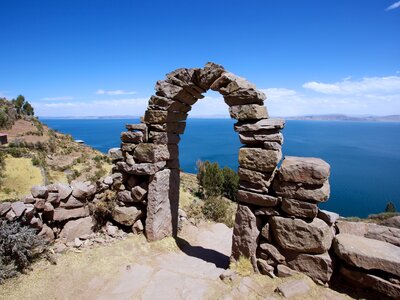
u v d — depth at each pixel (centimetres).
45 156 4341
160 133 777
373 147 18450
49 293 538
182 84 734
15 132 5506
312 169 527
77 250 698
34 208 661
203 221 1176
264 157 586
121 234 805
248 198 608
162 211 820
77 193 763
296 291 509
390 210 2988
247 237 613
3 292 522
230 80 629
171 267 668
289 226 559
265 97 631
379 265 477
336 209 4891
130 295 541
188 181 3347
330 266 522
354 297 501
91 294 545
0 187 2872
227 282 584
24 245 598
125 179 866
